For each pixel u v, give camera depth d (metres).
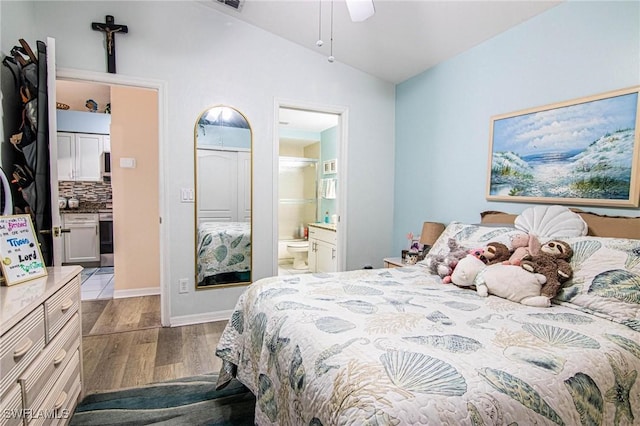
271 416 1.26
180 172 2.85
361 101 3.51
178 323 2.91
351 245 3.57
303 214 6.10
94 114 5.25
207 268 2.99
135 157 3.78
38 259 1.56
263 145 3.12
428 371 0.90
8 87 2.10
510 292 1.57
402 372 0.89
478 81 2.70
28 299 1.23
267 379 1.33
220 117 2.95
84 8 2.51
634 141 1.78
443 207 3.07
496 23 2.41
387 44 2.91
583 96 2.01
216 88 2.92
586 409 0.93
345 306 1.45
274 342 1.31
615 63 1.87
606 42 1.90
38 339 1.25
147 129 3.81
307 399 0.99
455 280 1.83
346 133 3.46
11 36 2.08
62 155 5.14
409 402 0.78
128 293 3.78
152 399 1.84
